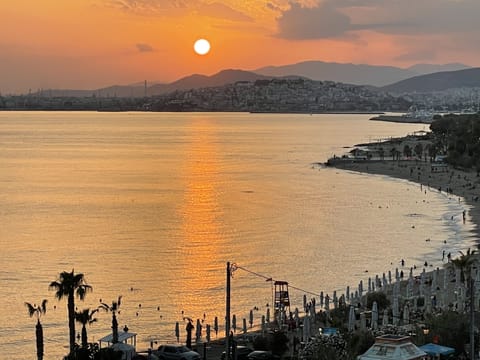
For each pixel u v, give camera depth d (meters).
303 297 111.12
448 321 76.75
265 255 151.25
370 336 75.12
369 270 136.50
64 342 96.31
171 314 108.94
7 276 131.38
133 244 163.75
